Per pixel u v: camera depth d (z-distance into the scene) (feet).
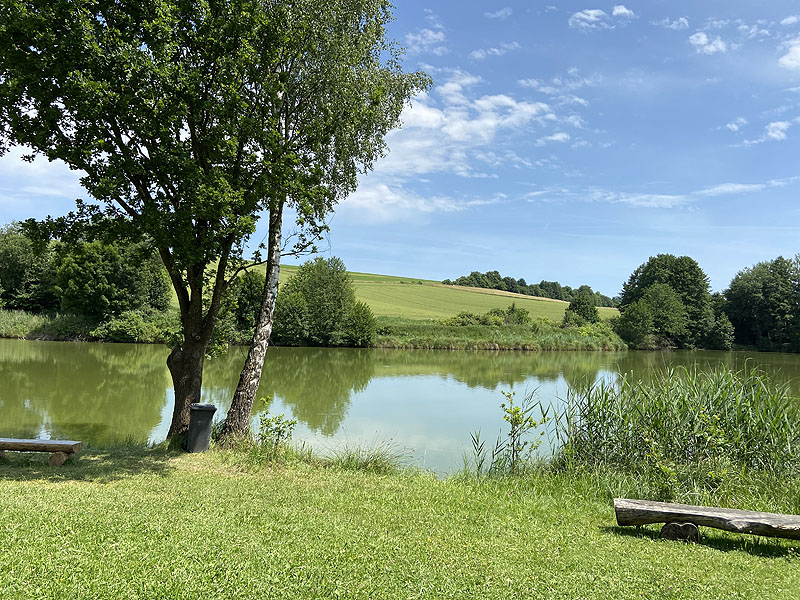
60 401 59.57
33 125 29.09
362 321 170.71
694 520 20.08
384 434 48.01
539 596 14.33
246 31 30.76
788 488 26.81
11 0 26.48
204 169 34.06
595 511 24.85
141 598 12.67
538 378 98.12
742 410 31.91
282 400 66.39
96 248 152.35
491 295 332.60
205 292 40.16
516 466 32.37
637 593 15.01
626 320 225.15
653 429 31.96
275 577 14.29
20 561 14.16
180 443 34.45
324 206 41.93
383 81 41.14
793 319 227.81
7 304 166.50
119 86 28.48
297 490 25.58
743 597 15.10
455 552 17.49
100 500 21.20
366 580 14.58
